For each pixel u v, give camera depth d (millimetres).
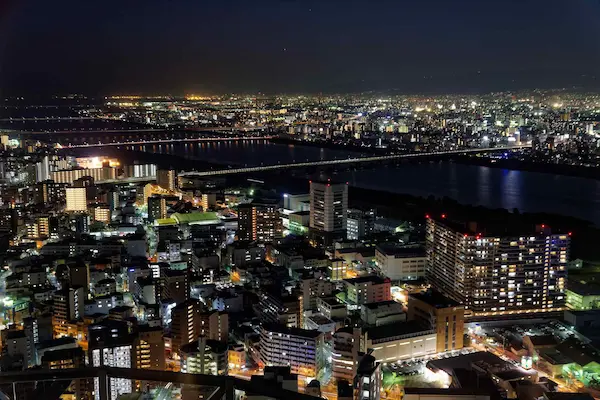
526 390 123688
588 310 176250
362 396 107625
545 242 185500
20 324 165750
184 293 192875
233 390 27938
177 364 147500
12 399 28953
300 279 198000
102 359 133250
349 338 138500
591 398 116625
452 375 132375
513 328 168500
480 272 183500
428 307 157625
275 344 147375
